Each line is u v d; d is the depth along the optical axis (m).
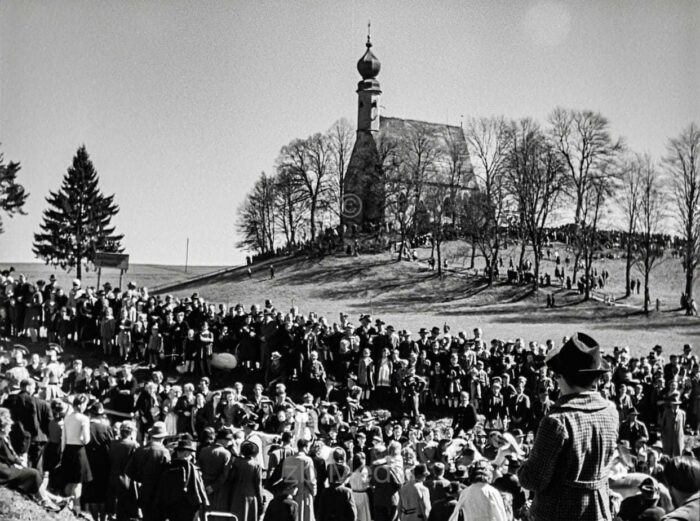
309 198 72.62
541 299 59.81
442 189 73.31
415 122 75.44
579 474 6.13
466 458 14.77
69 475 14.48
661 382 27.48
